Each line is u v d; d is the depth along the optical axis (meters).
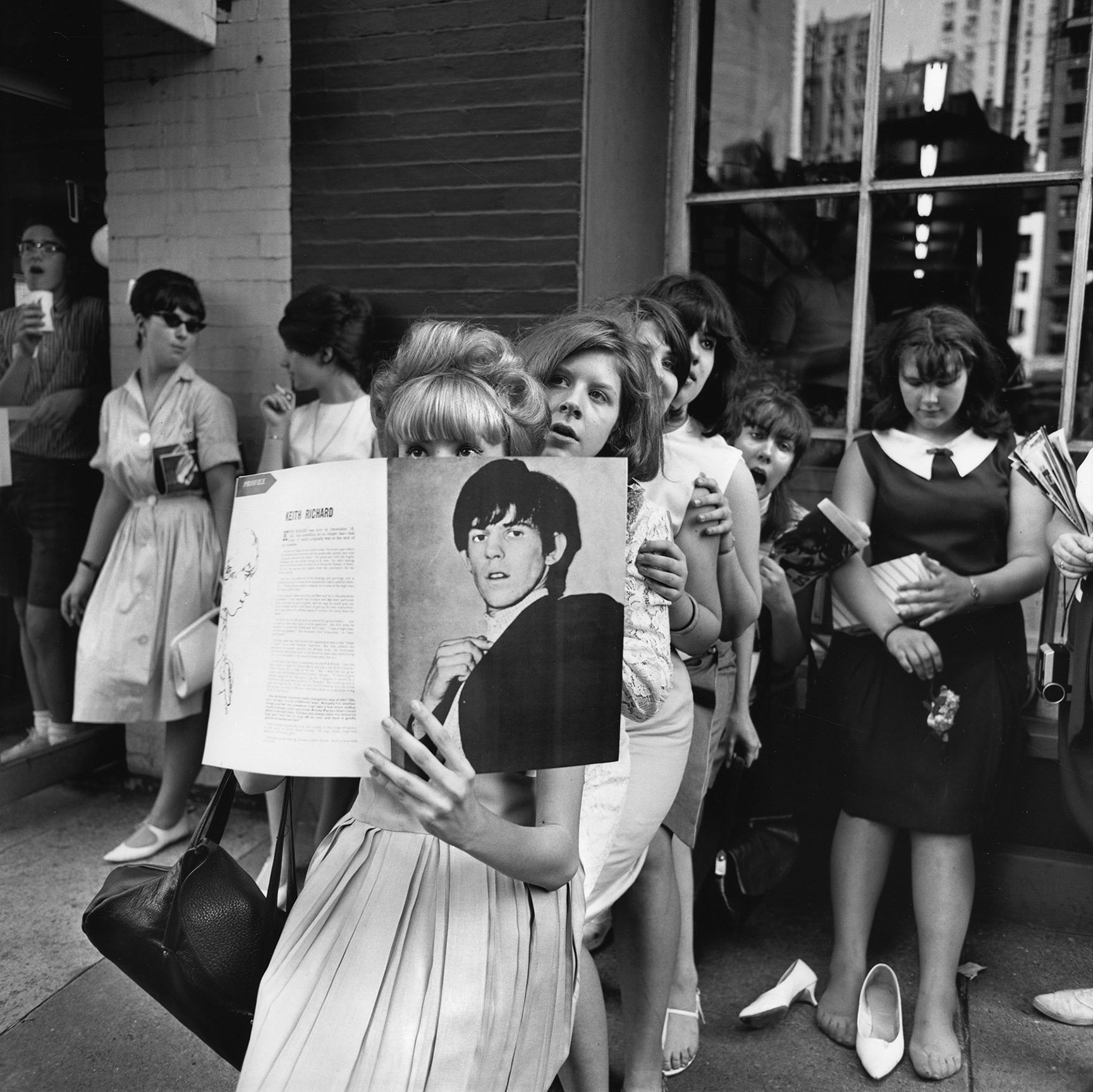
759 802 2.76
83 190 3.67
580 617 1.34
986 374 2.79
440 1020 1.33
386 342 3.33
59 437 3.71
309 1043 1.32
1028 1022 2.60
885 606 2.70
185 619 3.34
